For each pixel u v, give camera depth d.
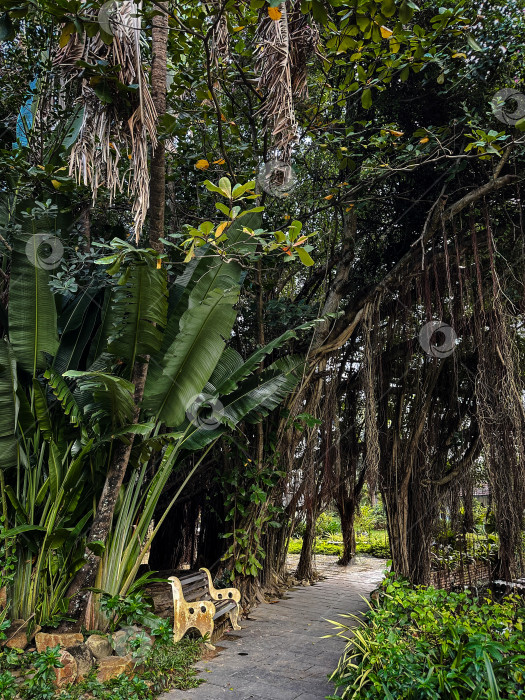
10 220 5.72
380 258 7.74
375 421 6.59
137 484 5.61
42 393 4.97
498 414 6.01
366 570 11.06
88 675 4.25
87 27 3.94
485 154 5.31
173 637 5.18
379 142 6.03
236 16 5.79
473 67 5.84
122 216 7.77
